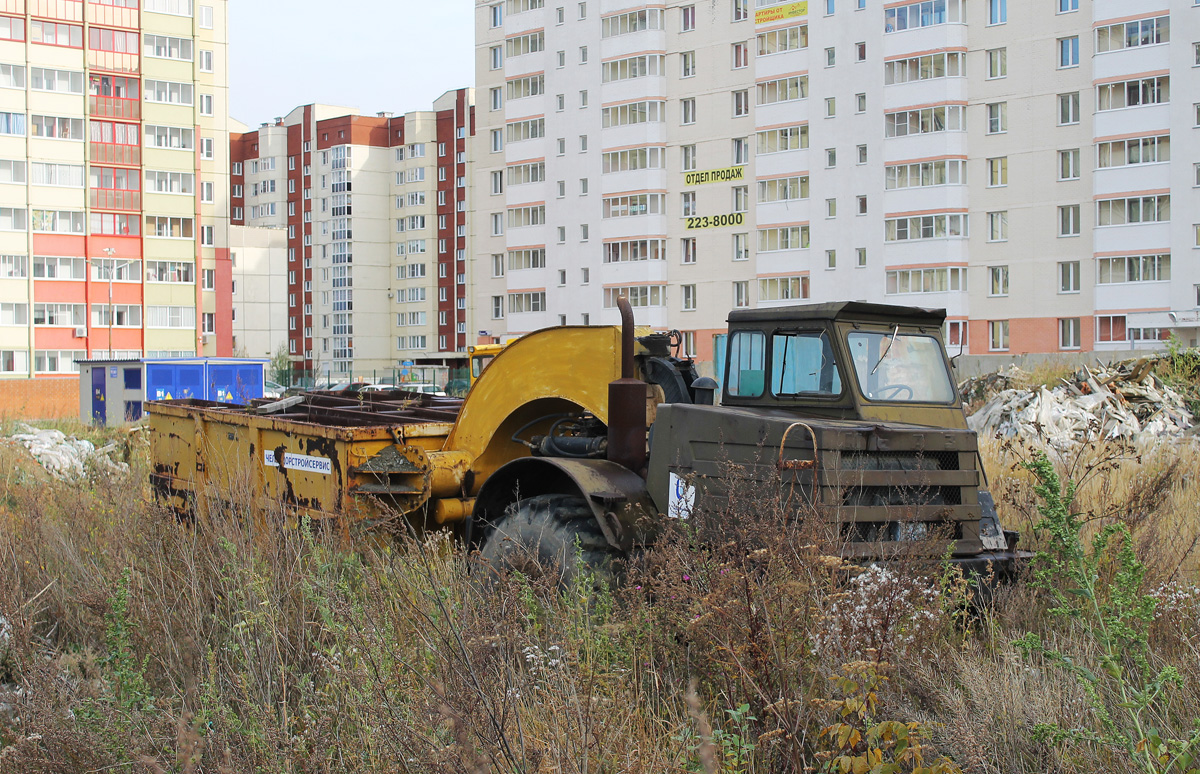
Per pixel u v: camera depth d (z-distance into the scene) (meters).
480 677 4.15
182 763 3.86
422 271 89.81
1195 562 7.38
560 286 59.97
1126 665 5.07
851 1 49.62
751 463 6.06
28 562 7.00
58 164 59.69
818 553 5.13
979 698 4.64
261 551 6.53
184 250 63.22
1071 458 11.49
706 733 3.46
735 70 53.84
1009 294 46.75
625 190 57.03
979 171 47.38
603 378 7.35
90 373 39.69
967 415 18.53
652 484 6.57
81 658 5.29
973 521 6.31
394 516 7.60
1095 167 44.53
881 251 49.22
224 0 73.25
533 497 6.97
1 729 4.66
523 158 61.31
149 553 6.86
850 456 5.88
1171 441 14.48
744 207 53.84
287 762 3.99
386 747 3.94
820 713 4.39
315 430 8.22
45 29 59.31
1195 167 42.31
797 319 6.91
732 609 4.77
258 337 83.88
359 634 4.87
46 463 13.92
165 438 10.42
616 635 5.15
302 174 94.69
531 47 60.78
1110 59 43.97
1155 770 3.99
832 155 50.69
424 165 88.88
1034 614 5.87
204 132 72.56
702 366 38.16
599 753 3.89
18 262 58.62
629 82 56.69
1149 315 43.34
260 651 5.10
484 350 18.52
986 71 47.09
